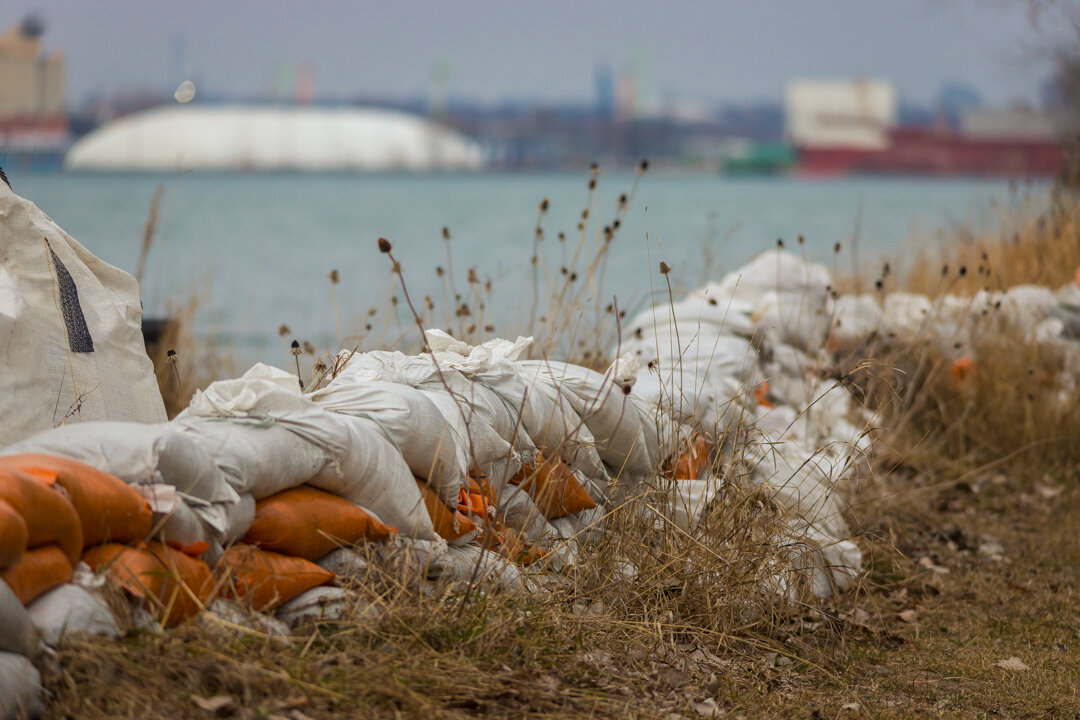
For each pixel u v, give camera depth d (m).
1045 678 9.98
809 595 10.98
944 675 9.96
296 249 64.06
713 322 15.14
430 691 7.32
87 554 6.63
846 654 10.20
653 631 9.23
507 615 8.45
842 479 12.80
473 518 9.40
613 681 8.32
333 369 10.27
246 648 6.96
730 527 10.57
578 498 10.34
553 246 62.50
